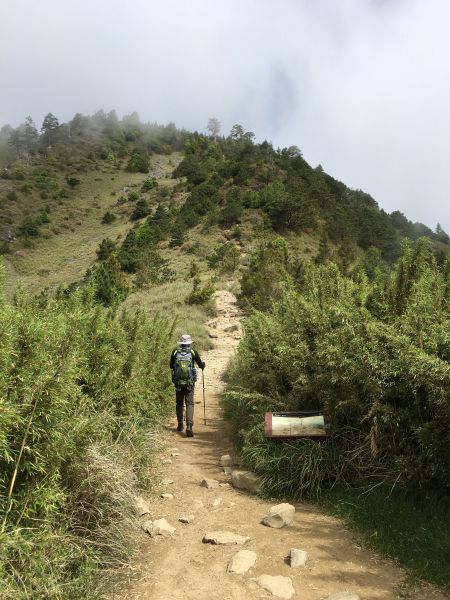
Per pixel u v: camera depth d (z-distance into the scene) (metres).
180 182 118.94
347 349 5.04
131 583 3.35
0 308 3.43
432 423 4.21
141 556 3.75
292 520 4.36
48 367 3.25
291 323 6.55
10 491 2.81
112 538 3.54
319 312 5.86
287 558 3.67
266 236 63.28
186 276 46.38
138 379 6.40
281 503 4.79
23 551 2.68
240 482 5.28
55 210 108.44
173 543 3.98
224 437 7.49
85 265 75.81
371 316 5.40
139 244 69.50
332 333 5.23
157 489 5.19
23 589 2.64
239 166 93.38
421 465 4.29
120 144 169.88
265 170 92.44
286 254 27.72
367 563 3.55
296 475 4.96
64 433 3.48
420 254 5.77
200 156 143.50
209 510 4.70
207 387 11.62
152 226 79.19
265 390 6.57
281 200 73.69
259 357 6.62
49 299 5.46
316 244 70.81
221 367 14.12
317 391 5.45
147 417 7.00
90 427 3.72
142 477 5.10
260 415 6.00
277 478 5.05
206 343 17.67
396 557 3.59
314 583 3.31
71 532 3.37
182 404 7.94
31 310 4.64
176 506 4.82
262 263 26.06
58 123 179.62
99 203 117.25
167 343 9.09
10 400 2.95
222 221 72.62
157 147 174.12
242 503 4.86
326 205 87.81
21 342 3.19
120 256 59.03
